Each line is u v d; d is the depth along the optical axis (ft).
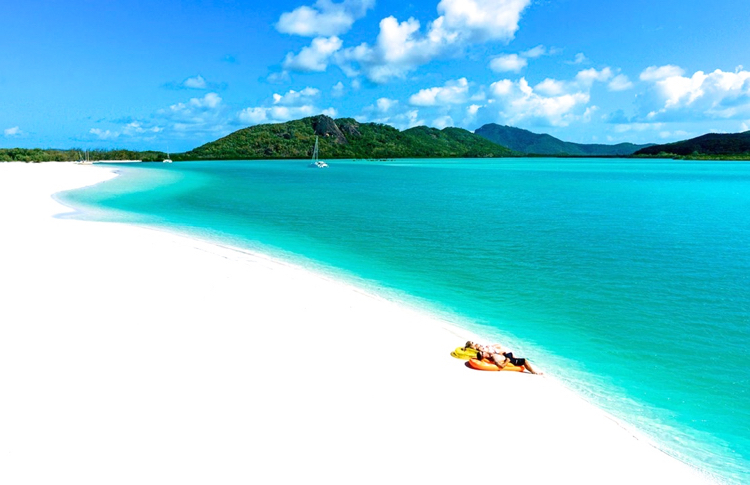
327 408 25.66
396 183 226.58
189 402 25.50
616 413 27.89
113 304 39.40
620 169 397.60
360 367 30.73
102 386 26.68
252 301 42.29
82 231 70.59
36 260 51.47
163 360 30.04
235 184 210.38
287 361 30.89
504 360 32.04
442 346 35.22
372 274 57.67
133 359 29.99
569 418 26.37
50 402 24.93
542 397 28.48
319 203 137.08
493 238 82.28
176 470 20.29
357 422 24.49
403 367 31.17
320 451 22.00
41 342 31.73
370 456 21.83
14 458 20.68
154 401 25.43
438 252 70.64
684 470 22.71
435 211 120.06
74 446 21.61
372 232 87.51
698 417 27.84
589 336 39.60
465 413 25.99
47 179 181.16
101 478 19.67
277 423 24.02
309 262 62.69
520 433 24.45
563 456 22.84
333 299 44.93
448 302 47.70
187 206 123.03
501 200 148.36
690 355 36.14
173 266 52.49
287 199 147.74
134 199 134.10
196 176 262.47
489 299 48.83
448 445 22.99
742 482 22.02
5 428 22.70
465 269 60.59
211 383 27.55
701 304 47.83
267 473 20.33
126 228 78.95
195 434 22.79
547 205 134.82
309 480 20.04
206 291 44.27
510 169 393.91
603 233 88.02
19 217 83.71
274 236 81.35
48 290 41.93
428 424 24.70
